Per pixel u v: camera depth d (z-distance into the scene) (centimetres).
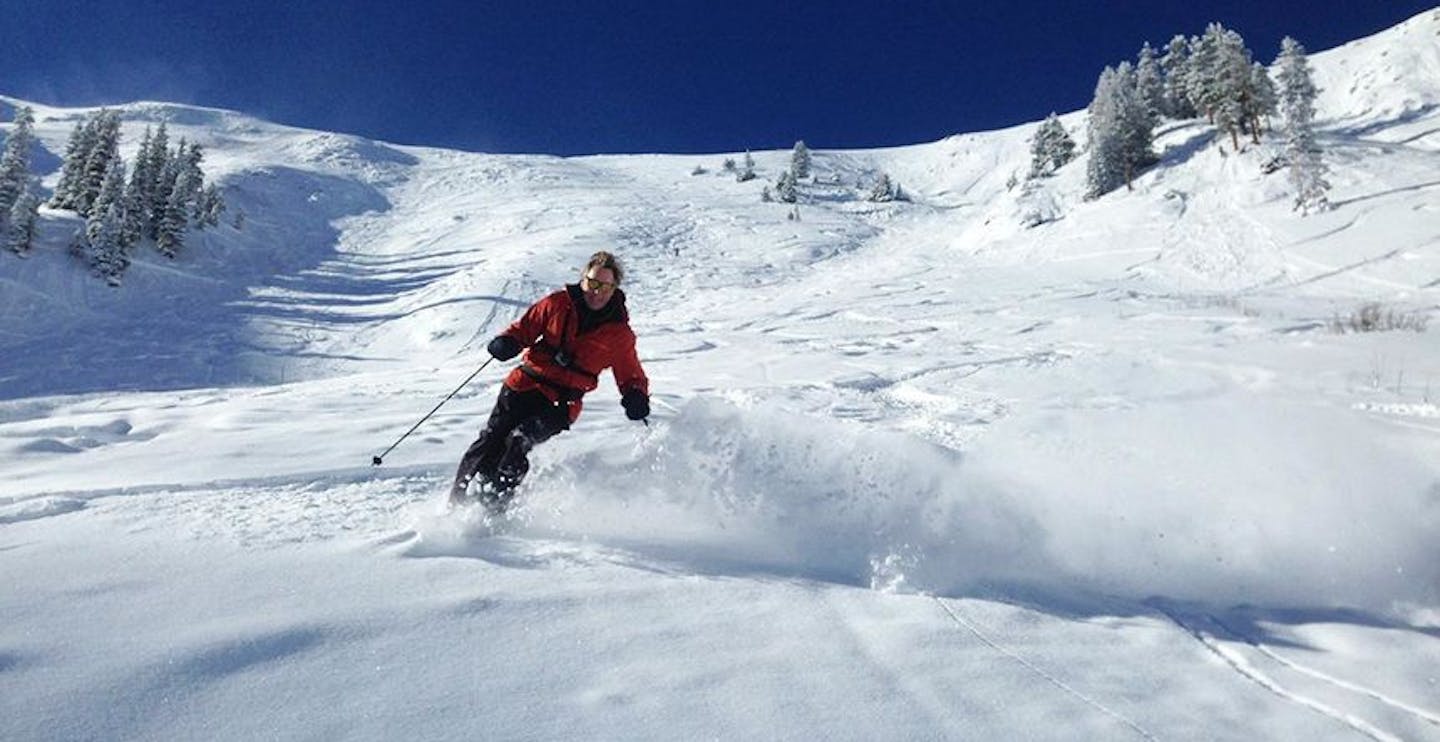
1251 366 1080
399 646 221
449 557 304
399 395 1035
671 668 221
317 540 316
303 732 179
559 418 392
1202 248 3156
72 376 2300
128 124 9506
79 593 241
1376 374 964
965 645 253
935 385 1003
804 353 1566
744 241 5031
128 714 179
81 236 3556
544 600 263
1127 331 1695
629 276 3994
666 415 775
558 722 190
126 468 488
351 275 4206
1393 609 299
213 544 301
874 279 3584
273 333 2906
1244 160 3809
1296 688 236
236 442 600
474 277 3706
